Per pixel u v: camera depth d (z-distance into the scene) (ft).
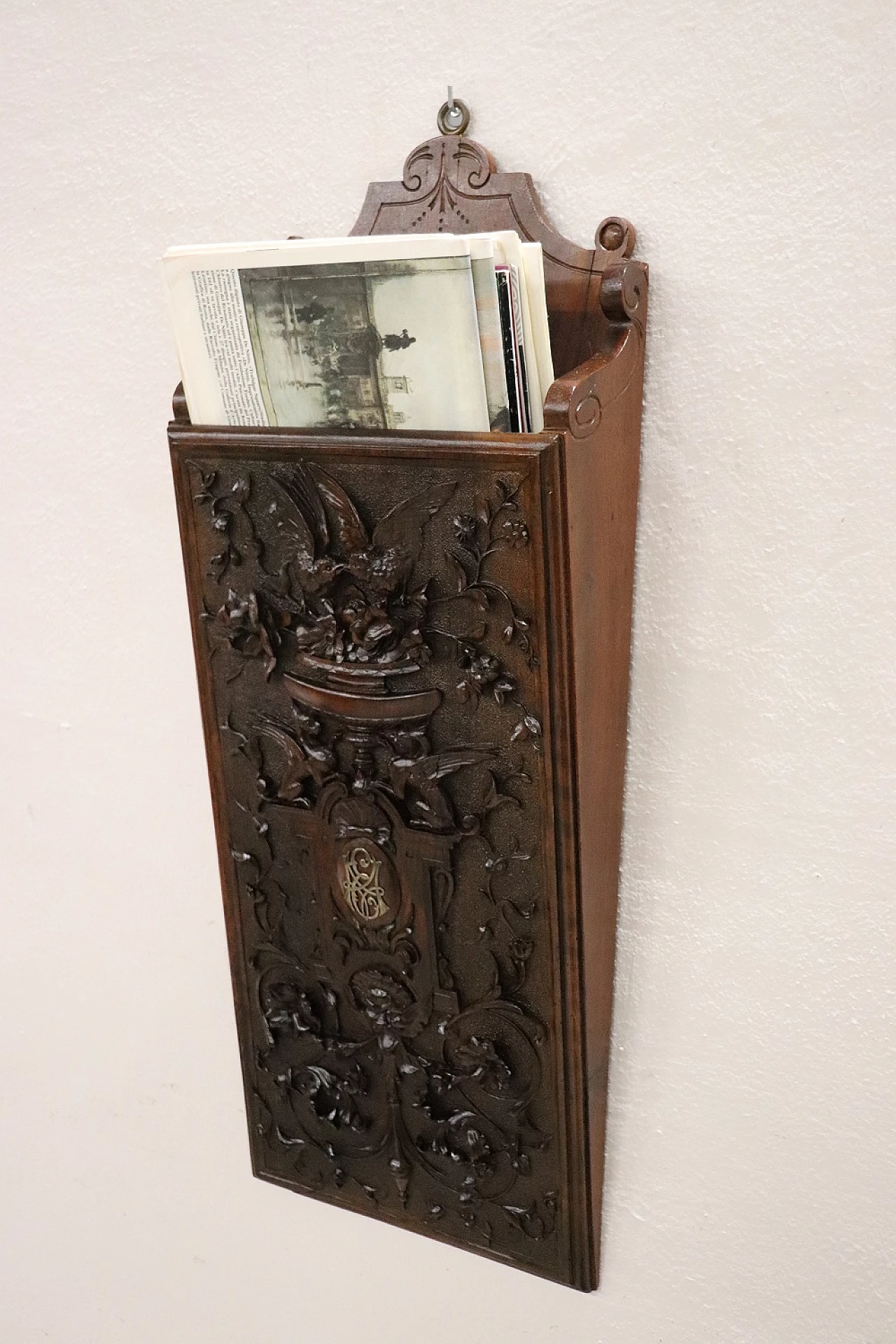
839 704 2.11
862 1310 2.38
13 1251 3.65
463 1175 2.49
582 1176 2.37
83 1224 3.49
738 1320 2.51
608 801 2.26
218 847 2.53
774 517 2.08
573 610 1.98
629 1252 2.60
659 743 2.29
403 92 2.21
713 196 1.99
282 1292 3.18
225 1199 3.21
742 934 2.31
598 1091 2.41
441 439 1.94
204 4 2.34
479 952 2.29
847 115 1.86
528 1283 2.75
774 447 2.05
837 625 2.08
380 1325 3.03
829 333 1.96
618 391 2.01
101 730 2.99
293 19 2.27
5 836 3.24
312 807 2.37
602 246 2.06
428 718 2.16
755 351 2.02
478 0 2.10
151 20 2.40
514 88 2.11
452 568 2.04
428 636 2.11
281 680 2.31
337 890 2.39
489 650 2.06
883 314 1.91
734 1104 2.41
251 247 1.94
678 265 2.04
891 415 1.95
